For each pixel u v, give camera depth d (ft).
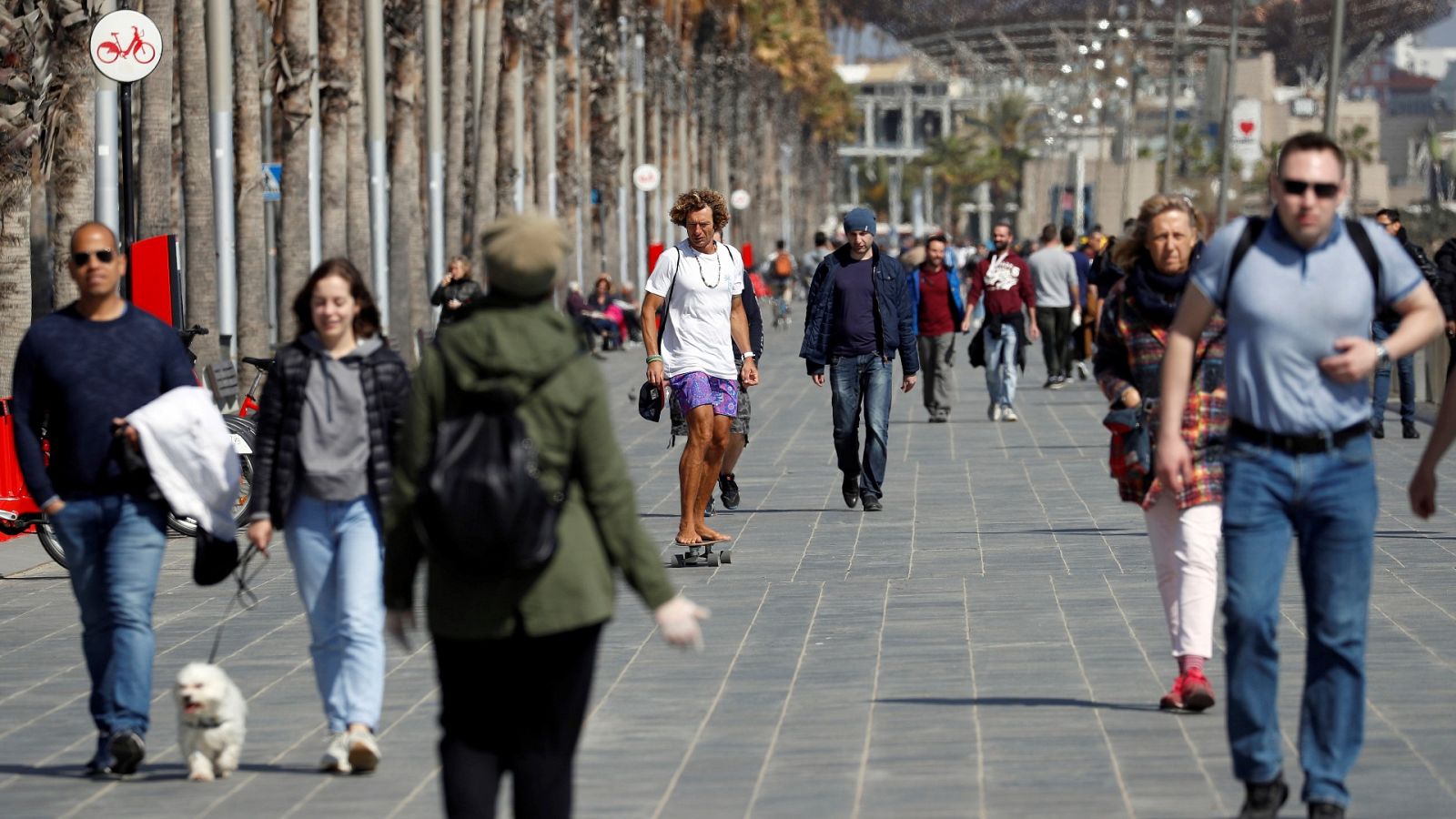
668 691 72.08
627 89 541.34
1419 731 63.31
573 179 421.59
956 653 78.38
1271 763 52.08
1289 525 51.83
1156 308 65.00
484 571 42.24
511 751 44.01
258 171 211.82
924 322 204.13
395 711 70.03
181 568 108.78
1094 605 89.45
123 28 132.98
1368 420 51.78
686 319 107.55
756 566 104.53
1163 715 66.18
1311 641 51.85
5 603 99.19
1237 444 51.96
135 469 60.54
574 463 43.83
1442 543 108.78
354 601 60.13
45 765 63.36
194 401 61.11
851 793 56.70
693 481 107.04
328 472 59.82
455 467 41.60
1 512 109.70
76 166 146.10
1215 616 84.99
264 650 82.74
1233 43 417.28
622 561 43.83
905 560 105.70
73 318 61.82
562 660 43.45
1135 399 65.67
